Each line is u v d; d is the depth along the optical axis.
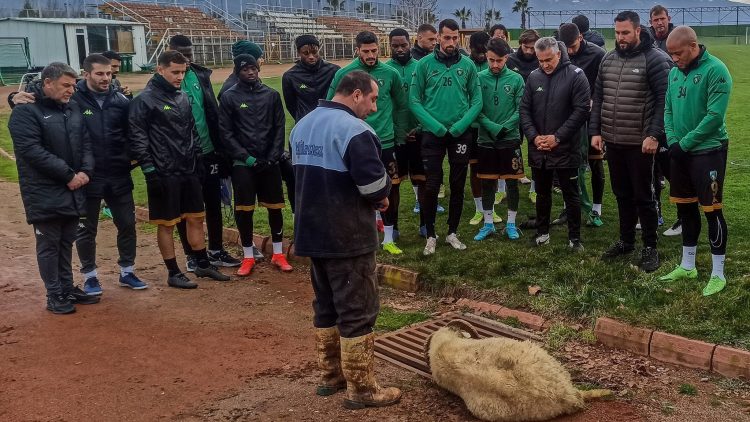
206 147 6.84
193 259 6.97
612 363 4.53
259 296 6.18
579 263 5.94
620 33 5.69
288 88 7.09
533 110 6.30
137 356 4.85
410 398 4.13
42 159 5.41
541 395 3.73
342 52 46.28
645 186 5.72
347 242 3.91
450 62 6.45
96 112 5.99
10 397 4.25
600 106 6.01
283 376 4.51
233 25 46.59
